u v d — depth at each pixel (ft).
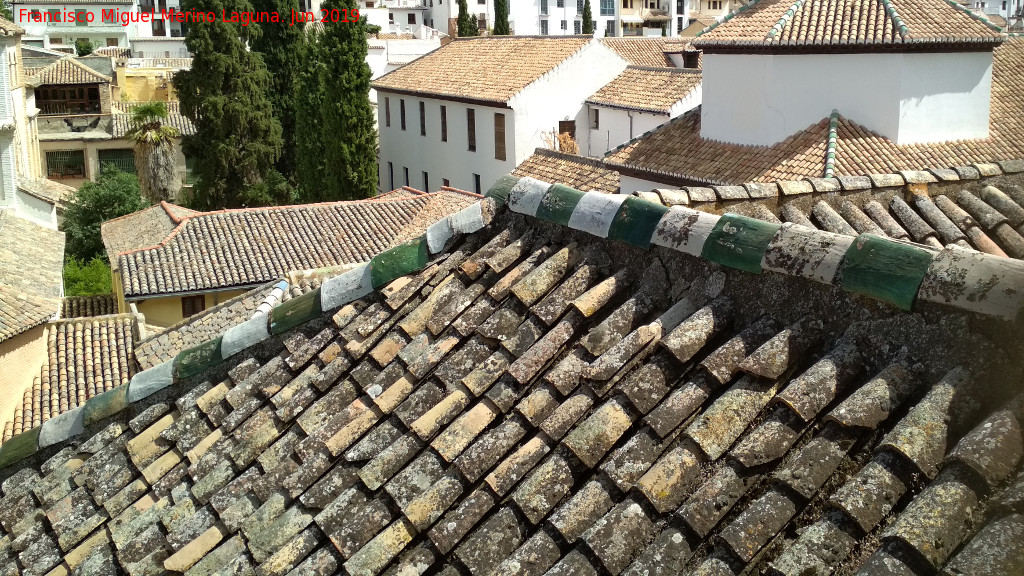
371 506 13.57
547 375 14.06
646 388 12.96
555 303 15.55
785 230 13.19
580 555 11.32
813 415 11.41
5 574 16.53
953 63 65.67
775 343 12.41
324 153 132.67
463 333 16.11
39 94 146.41
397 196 102.37
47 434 19.03
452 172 131.95
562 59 114.73
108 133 148.56
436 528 12.64
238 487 15.51
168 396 18.58
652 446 12.19
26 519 17.69
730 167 68.39
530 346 15.12
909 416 10.53
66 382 60.44
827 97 66.69
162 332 62.80
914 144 65.82
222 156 132.26
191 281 80.94
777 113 68.33
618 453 12.23
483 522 12.66
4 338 55.93
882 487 10.10
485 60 131.85
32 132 129.70
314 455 15.05
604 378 13.43
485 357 15.42
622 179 80.38
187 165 158.92
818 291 12.72
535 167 100.07
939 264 11.24
